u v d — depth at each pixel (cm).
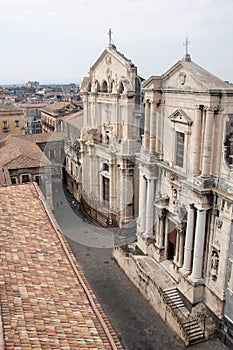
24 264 1479
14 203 2058
